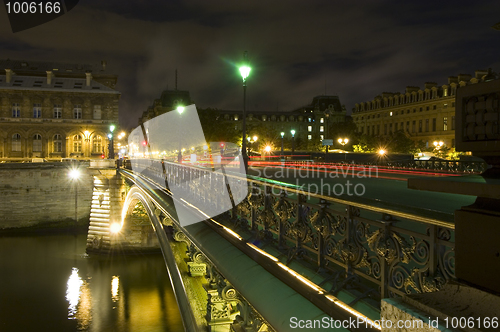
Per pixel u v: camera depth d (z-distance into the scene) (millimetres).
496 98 1787
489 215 1775
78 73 76062
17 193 50469
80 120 73000
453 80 76312
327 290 3834
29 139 71250
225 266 5598
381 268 3400
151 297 29234
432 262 2857
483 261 1787
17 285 30891
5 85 70688
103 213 40938
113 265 36500
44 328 24062
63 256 39250
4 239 46031
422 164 34406
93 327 24344
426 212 2850
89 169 43219
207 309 7523
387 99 98875
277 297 4125
